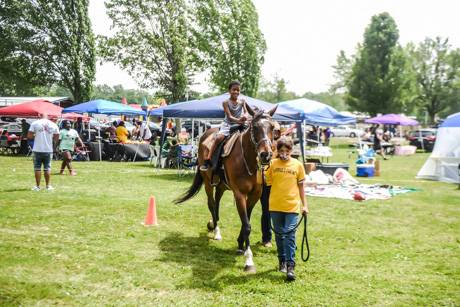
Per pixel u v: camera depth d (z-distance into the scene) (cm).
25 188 1168
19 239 684
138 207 964
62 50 3756
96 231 752
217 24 2730
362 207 1045
